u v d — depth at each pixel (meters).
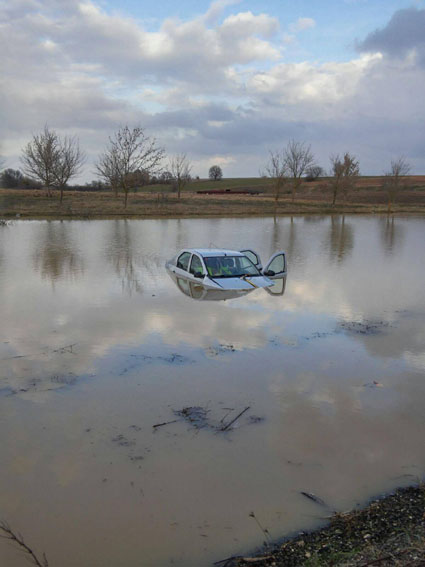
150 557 3.26
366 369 6.75
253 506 3.80
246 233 29.42
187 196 80.25
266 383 6.23
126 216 44.41
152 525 3.58
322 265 16.66
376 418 5.31
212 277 12.26
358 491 4.00
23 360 6.95
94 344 7.69
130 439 4.80
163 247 21.36
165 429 5.00
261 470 4.30
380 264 17.00
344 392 5.98
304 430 5.02
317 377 6.45
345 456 4.54
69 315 9.44
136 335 8.18
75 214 43.53
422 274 14.86
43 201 55.53
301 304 10.56
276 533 3.49
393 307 10.41
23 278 13.42
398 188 64.44
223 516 3.68
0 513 3.69
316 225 36.88
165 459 4.44
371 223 39.56
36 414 5.30
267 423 5.16
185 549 3.33
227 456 4.50
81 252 19.28
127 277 13.73
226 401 5.70
